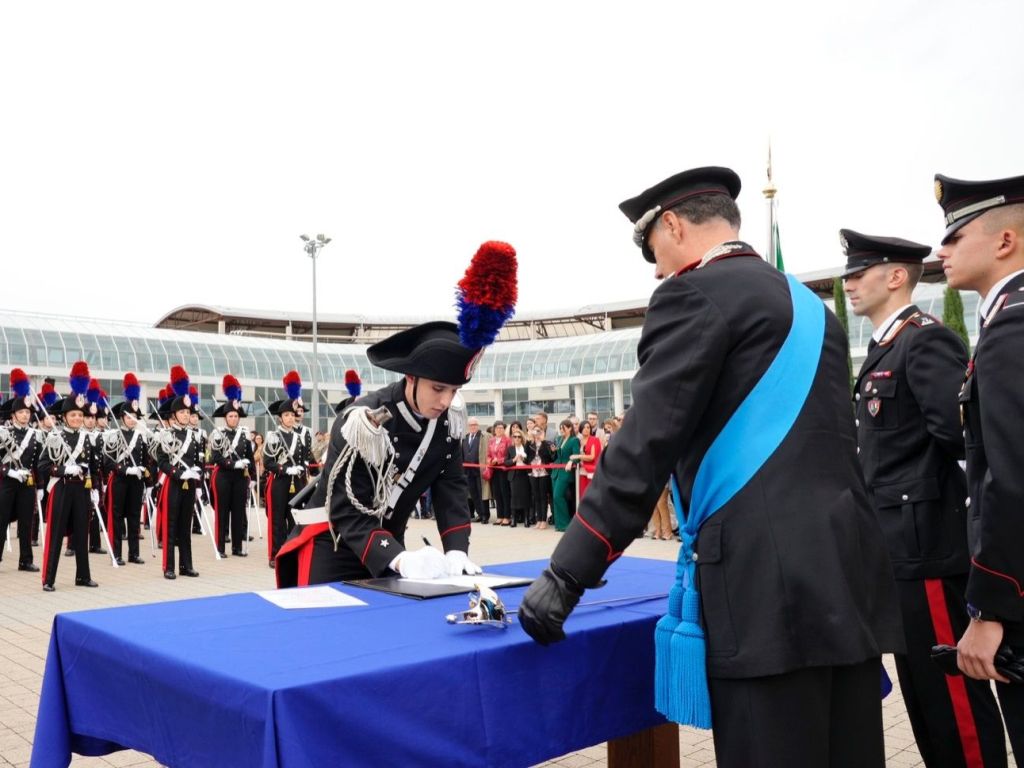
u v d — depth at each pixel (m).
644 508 1.88
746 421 1.94
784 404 1.95
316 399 26.92
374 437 3.05
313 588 2.79
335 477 3.16
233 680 1.74
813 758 1.84
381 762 1.77
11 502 10.34
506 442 16.28
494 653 1.99
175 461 9.84
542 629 1.92
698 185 2.20
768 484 1.91
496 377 40.09
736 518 1.92
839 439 2.01
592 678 2.19
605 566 1.90
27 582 9.42
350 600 2.58
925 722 3.05
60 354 32.25
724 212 2.19
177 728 1.92
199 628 2.21
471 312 2.85
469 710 1.92
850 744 1.97
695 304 1.96
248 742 1.68
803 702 1.85
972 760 2.93
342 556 3.39
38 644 6.21
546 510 15.34
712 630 1.92
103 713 2.22
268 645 2.02
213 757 1.80
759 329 1.96
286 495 11.12
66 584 9.25
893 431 3.17
